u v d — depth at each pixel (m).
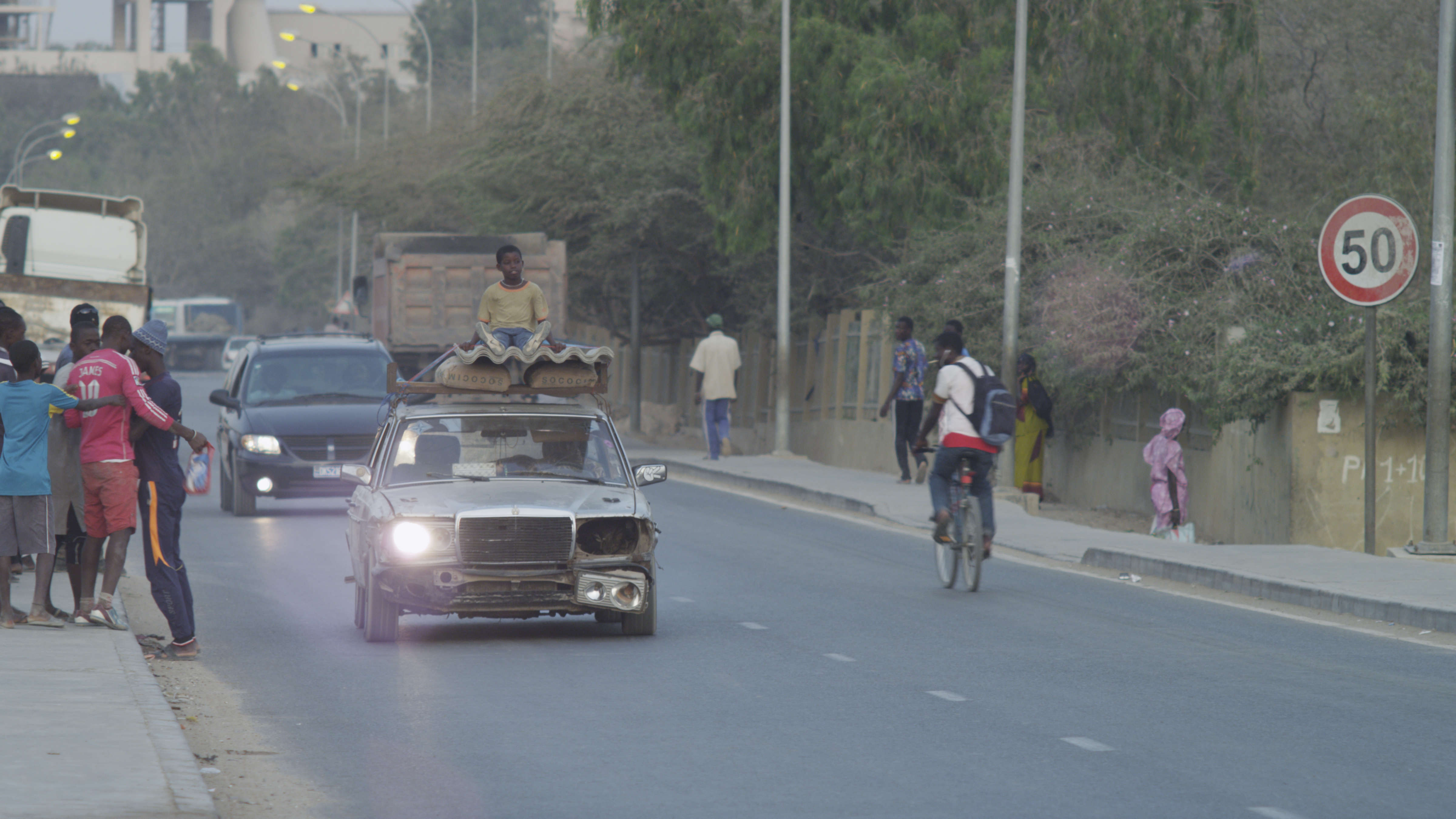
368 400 37.34
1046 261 45.25
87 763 12.54
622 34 58.62
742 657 19.33
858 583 26.45
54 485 20.19
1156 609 23.62
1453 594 23.12
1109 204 45.97
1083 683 17.58
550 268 56.72
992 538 25.70
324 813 12.13
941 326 46.84
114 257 52.31
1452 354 32.12
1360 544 32.47
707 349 52.09
